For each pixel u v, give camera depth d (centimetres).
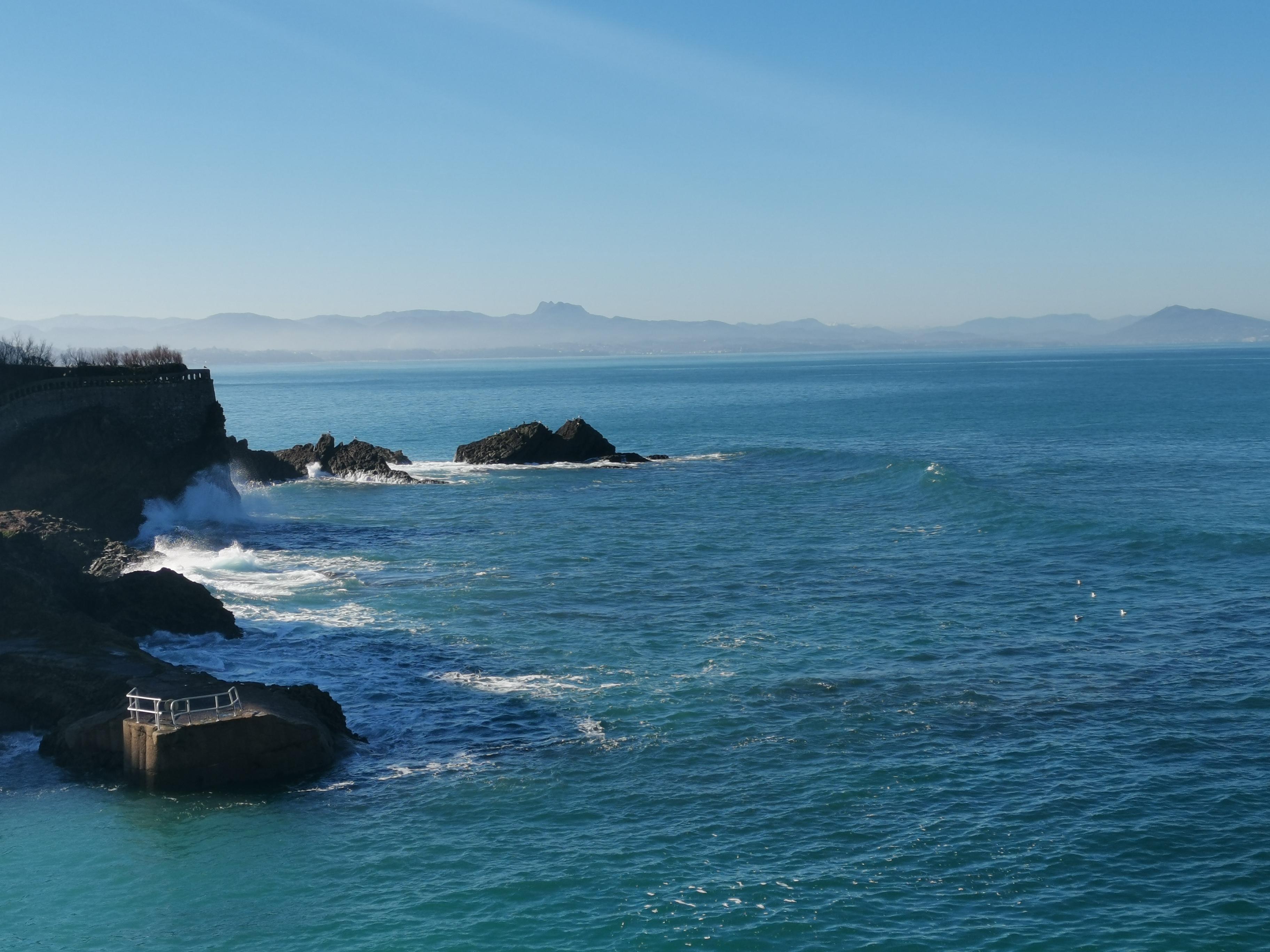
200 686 3123
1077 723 3206
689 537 6125
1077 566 5134
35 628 3569
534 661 3822
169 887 2330
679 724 3228
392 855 2466
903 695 3441
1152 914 2211
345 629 4200
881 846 2497
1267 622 4178
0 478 5762
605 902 2266
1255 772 2855
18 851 2473
